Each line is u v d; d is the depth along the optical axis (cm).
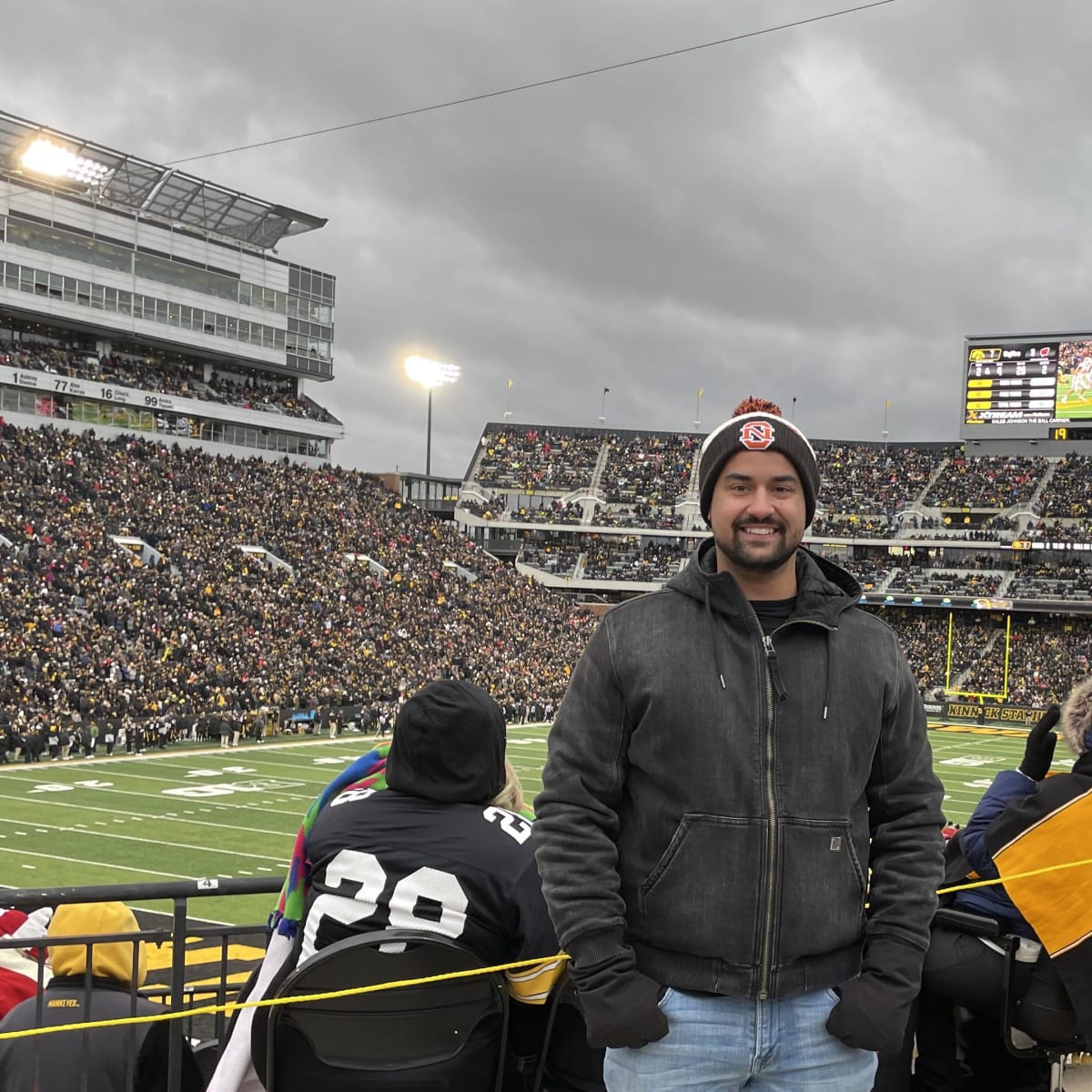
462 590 5434
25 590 3484
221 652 3775
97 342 5625
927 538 6769
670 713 244
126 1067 326
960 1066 401
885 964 242
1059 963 337
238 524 4841
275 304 6259
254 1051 270
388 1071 260
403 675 4234
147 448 5078
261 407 6128
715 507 260
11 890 332
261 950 1188
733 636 249
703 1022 242
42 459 4425
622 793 259
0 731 2844
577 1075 324
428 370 7744
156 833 2058
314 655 4100
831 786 244
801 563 271
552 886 246
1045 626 6291
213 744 3400
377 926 275
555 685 4809
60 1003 335
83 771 2791
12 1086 320
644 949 250
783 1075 248
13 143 4828
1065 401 6444
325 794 306
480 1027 276
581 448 8044
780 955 241
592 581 6919
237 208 5891
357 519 5559
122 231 5466
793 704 245
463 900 274
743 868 240
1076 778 346
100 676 3266
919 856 254
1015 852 345
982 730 5150
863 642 255
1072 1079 397
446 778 289
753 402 270
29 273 5088
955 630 6419
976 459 7425
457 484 7919
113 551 4019
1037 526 6688
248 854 1902
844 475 7569
